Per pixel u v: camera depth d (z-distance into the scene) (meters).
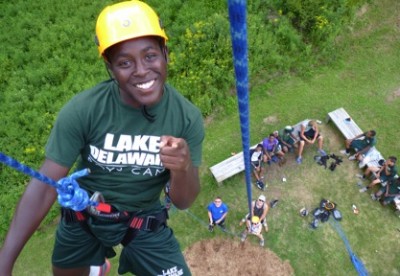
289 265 8.35
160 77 1.84
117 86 2.03
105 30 1.74
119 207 2.30
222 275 8.29
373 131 9.18
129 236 2.40
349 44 11.49
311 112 10.41
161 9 11.16
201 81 10.04
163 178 2.31
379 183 9.14
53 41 10.95
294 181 9.42
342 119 9.95
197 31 10.38
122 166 2.15
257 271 8.30
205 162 9.69
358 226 8.80
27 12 11.62
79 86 10.14
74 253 2.50
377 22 11.82
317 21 10.88
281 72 10.94
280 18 11.03
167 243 2.52
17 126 9.64
